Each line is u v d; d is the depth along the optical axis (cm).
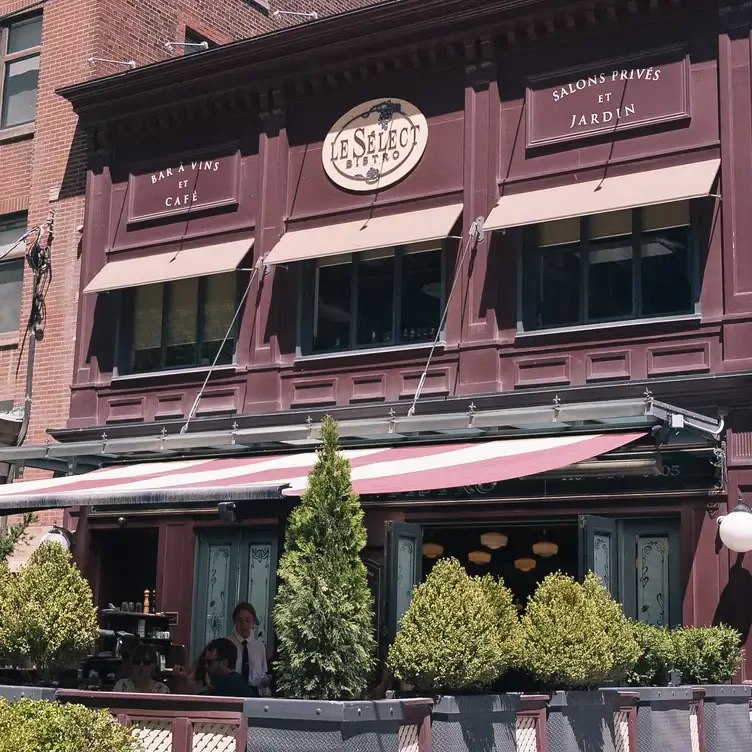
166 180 1977
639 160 1548
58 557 1080
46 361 2066
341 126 1808
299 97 1853
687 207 1524
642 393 1489
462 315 1653
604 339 1544
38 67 2212
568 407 1370
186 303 1942
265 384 1808
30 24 2239
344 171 1792
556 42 1636
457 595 969
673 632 1309
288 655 913
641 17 1570
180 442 1656
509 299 1623
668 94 1544
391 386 1702
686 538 1437
